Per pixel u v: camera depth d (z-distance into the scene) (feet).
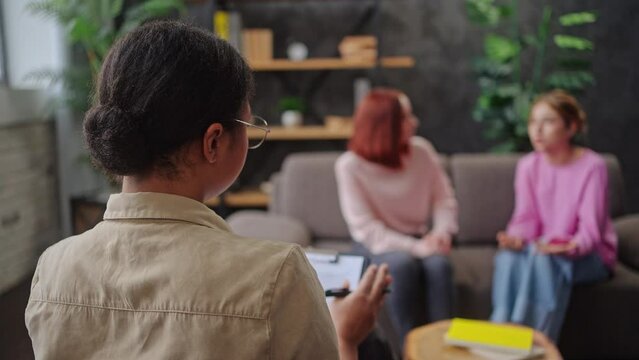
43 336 2.48
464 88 15.21
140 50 2.38
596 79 14.96
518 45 13.56
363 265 3.96
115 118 2.33
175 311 2.27
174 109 2.31
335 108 15.40
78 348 2.41
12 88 12.37
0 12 13.30
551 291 8.27
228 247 2.34
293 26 15.16
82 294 2.43
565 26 14.87
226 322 2.23
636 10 14.69
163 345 2.27
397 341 7.92
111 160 2.38
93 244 2.48
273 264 2.29
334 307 3.32
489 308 8.96
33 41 13.79
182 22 2.51
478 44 15.05
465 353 6.11
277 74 15.34
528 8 14.89
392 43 15.20
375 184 9.07
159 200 2.42
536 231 9.06
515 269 8.62
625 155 15.11
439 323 6.87
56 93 14.23
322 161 10.52
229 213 15.30
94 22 13.10
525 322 8.35
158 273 2.32
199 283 2.27
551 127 8.71
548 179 8.98
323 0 15.02
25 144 13.04
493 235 10.28
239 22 14.08
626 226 9.55
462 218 10.32
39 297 2.53
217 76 2.38
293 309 2.26
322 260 4.04
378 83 14.39
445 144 15.44
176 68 2.32
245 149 2.56
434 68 15.20
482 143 15.35
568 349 8.69
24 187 12.98
